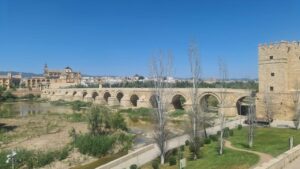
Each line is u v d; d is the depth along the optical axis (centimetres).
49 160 5344
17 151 5541
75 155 5791
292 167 3075
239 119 8619
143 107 13462
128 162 4950
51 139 7150
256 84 10362
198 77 5756
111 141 6288
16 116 12106
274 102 8344
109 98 16538
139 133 8138
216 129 7000
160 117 4850
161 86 5094
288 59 8281
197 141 4812
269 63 8569
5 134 7900
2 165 4831
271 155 4119
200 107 6819
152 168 4444
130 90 15050
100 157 5775
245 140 5541
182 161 3506
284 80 8269
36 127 9112
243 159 3909
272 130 6606
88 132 7512
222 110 7125
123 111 13025
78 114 11612
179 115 10250
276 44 8431
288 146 4656
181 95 11638
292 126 7219
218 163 3903
